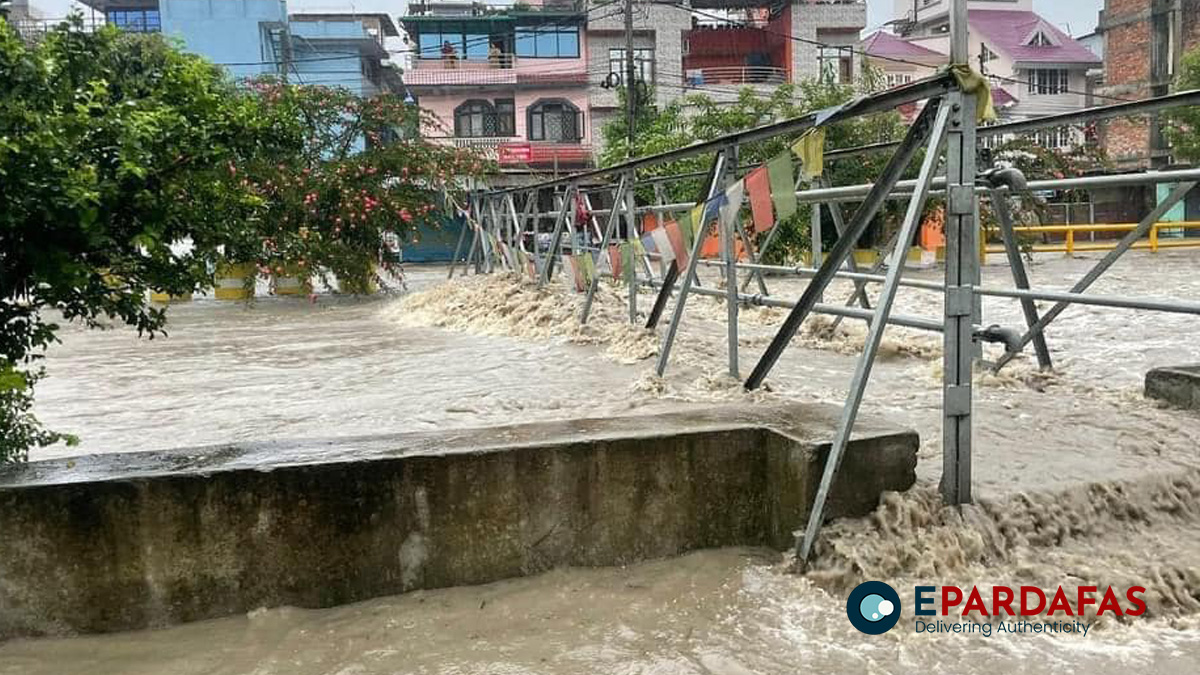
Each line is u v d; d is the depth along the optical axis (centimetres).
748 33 3456
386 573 371
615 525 396
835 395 609
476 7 3416
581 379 696
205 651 332
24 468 361
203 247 410
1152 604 340
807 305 510
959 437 391
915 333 869
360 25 3456
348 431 562
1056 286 1383
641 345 785
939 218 1683
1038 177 1752
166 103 388
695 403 589
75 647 337
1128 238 579
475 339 962
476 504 378
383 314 1285
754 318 981
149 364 862
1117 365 724
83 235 354
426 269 2427
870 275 643
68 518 341
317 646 334
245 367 829
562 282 1144
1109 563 370
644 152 1942
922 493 393
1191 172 483
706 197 640
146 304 446
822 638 326
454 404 627
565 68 3325
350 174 1529
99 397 695
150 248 361
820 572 366
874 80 1955
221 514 353
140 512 346
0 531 337
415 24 3316
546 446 385
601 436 397
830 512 383
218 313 1343
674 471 402
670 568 393
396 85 3981
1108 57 3012
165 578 350
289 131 418
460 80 3294
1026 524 391
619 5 3238
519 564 386
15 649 336
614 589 374
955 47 374
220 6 3152
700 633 334
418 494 371
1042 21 3938
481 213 1639
